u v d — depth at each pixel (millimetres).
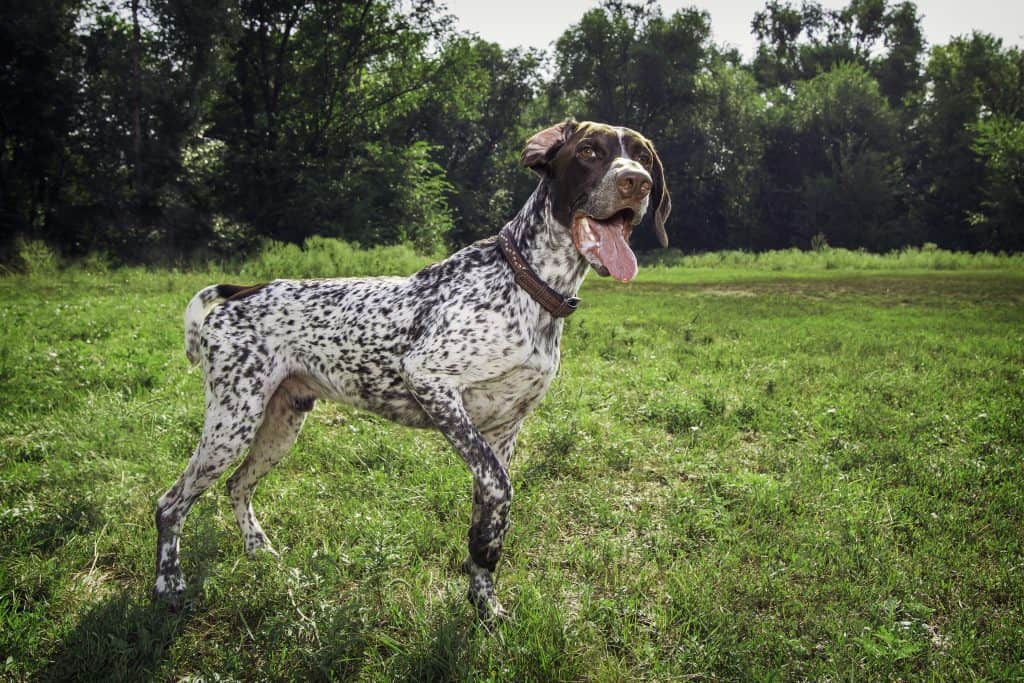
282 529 3930
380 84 35375
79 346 8258
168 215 26125
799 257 34188
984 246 44281
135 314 10969
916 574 3480
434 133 49375
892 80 62031
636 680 2738
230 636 3016
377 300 3434
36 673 2711
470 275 3330
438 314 3248
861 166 48438
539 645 2797
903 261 31484
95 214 26391
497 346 3199
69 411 5746
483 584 3154
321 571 3291
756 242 52375
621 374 7613
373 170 33469
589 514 4191
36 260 19875
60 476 4359
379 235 30984
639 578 3453
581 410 6074
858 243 48969
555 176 3252
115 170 27000
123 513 4047
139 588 3361
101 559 3660
